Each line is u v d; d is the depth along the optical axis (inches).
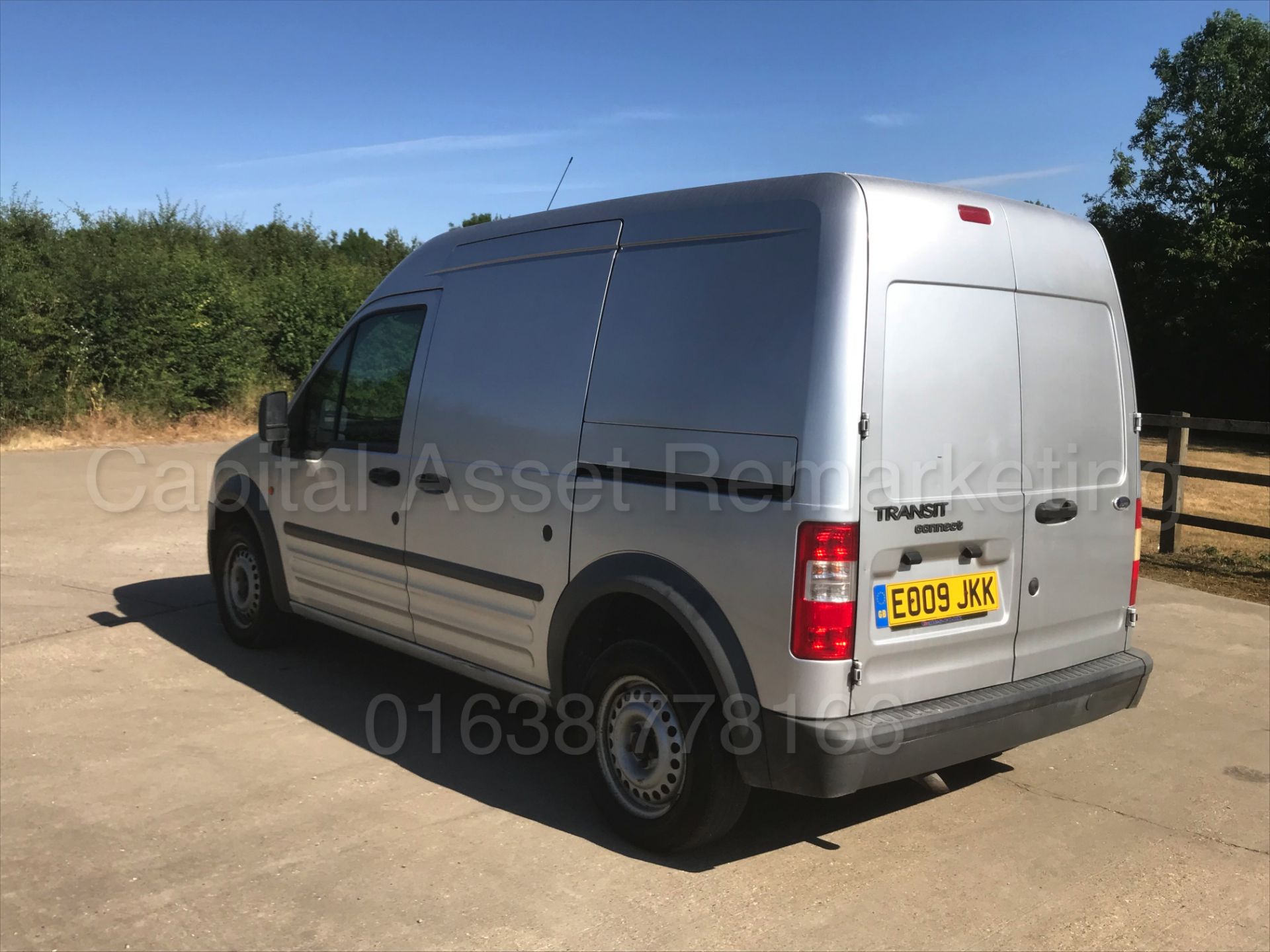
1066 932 125.3
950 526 130.1
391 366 188.7
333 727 187.8
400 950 117.6
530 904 128.0
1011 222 141.6
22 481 470.6
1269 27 1052.5
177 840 143.2
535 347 159.2
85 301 615.2
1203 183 1055.6
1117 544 155.6
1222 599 292.8
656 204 147.9
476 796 159.6
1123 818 157.8
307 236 1012.5
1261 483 323.3
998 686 138.9
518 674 162.7
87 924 122.2
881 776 124.5
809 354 122.4
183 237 886.4
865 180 127.5
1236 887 137.3
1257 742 190.1
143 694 203.5
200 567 315.0
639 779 141.3
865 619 121.9
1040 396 142.3
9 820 148.9
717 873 137.4
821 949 120.0
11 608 265.9
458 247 182.7
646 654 137.0
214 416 673.0
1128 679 152.7
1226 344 1008.9
